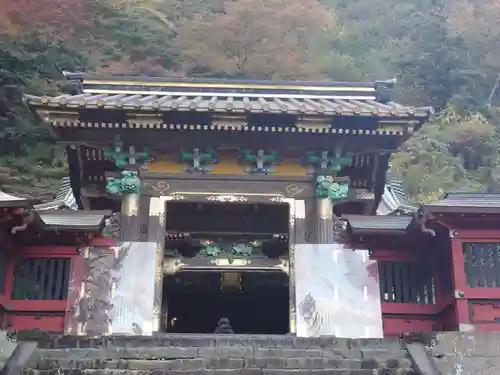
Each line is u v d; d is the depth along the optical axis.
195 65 44.31
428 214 12.58
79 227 13.09
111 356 10.65
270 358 10.43
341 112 13.41
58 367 10.14
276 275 18.31
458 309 12.39
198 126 13.69
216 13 48.41
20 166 36.00
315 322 13.02
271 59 43.81
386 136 14.16
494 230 12.91
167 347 10.88
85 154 15.05
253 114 13.44
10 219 12.48
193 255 17.30
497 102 47.56
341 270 13.45
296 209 14.05
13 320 13.15
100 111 13.46
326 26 48.31
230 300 19.95
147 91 15.39
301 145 14.22
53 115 13.52
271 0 46.16
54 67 39.62
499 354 10.70
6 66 38.16
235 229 17.08
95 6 44.16
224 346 11.08
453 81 47.41
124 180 13.83
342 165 14.46
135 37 44.09
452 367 10.59
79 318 12.87
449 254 12.99
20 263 13.56
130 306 12.99
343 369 10.20
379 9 52.47
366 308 13.14
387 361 10.54
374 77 46.56
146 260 13.38
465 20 48.91
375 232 13.43
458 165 40.53
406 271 14.03
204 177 14.23
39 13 40.94
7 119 37.12
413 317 13.62
